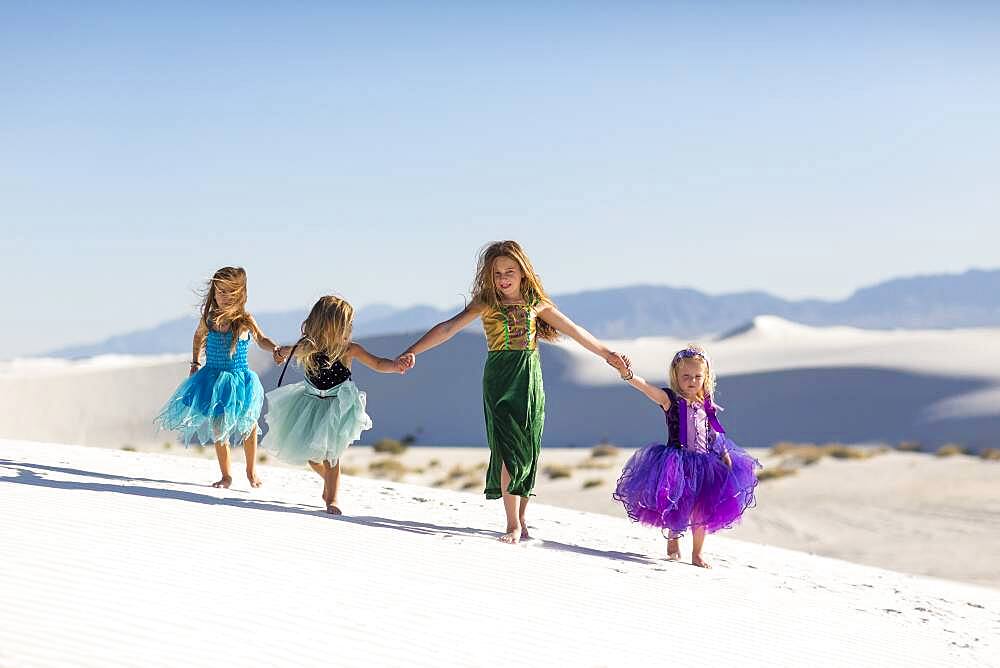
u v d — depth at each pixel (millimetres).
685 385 8680
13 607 4695
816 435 50281
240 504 7914
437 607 5773
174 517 6863
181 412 9109
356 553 6695
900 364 56844
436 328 8133
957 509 24266
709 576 8273
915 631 7805
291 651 4684
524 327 8047
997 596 12250
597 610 6352
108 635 4523
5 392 64938
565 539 9508
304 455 8180
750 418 53844
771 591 8164
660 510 8555
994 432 44281
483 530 8883
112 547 5906
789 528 23125
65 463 9836
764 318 98562
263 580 5742
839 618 7625
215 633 4762
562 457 38844
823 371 56781
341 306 8258
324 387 8281
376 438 56781
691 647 5918
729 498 8617
